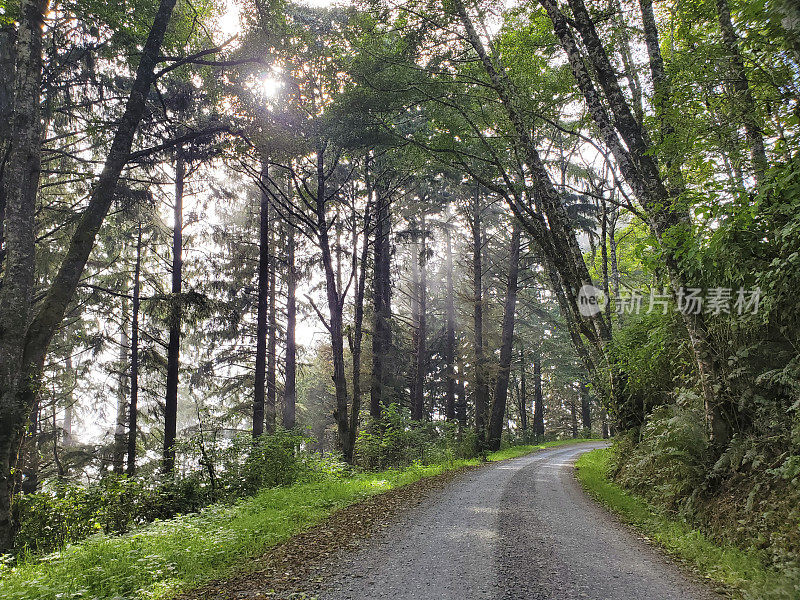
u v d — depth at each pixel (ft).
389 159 58.44
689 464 24.53
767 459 20.43
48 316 28.43
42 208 47.44
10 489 26.37
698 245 23.85
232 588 16.96
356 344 63.36
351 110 46.93
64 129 48.96
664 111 28.91
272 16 41.01
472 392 108.99
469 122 50.57
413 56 48.75
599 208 73.31
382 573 17.46
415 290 106.42
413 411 107.86
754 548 17.21
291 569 18.70
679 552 19.12
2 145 38.73
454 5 46.65
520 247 86.38
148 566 19.20
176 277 63.00
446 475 48.47
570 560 18.28
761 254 21.97
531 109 49.80
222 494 38.65
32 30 29.45
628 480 34.12
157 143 47.88
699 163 28.76
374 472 57.11
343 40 46.85
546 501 31.42
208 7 44.21
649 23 35.96
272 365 80.02
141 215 65.41
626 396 40.32
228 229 73.56
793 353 21.22
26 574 18.62
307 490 37.01
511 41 48.75
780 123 26.05
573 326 55.26
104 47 42.55
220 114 45.60
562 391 161.58
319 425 108.27
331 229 73.05
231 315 61.93
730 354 23.70
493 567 17.54
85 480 69.51
